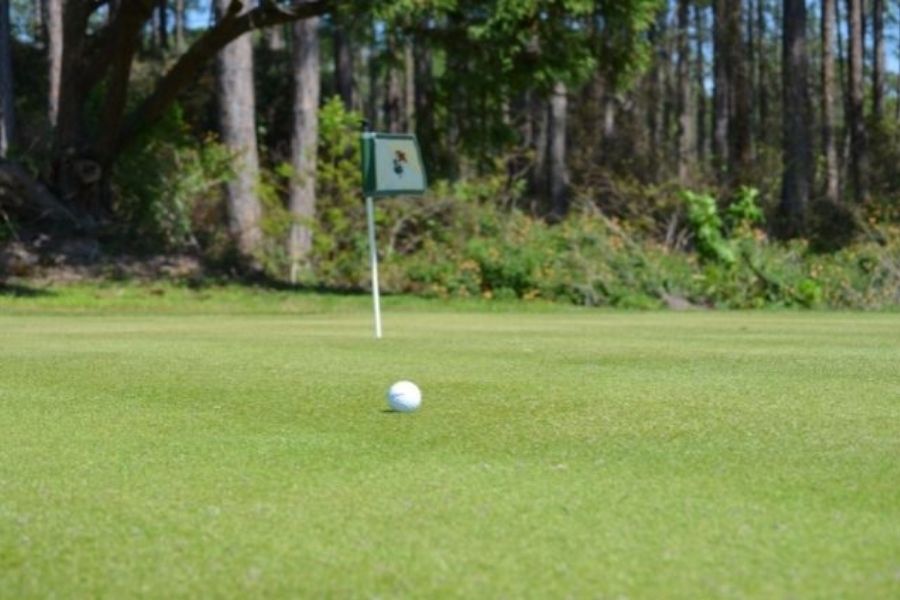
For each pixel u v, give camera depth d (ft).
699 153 280.10
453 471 25.53
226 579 18.35
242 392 37.88
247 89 136.26
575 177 198.18
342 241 131.13
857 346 54.60
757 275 111.24
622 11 119.24
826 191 212.23
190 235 133.49
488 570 18.51
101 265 122.93
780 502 22.59
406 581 18.07
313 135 142.72
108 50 123.44
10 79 185.16
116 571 18.81
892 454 27.22
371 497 23.18
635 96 217.36
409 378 41.19
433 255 124.36
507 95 128.77
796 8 183.11
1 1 185.47
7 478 25.20
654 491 23.53
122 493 23.77
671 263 114.83
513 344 55.57
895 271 110.73
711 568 18.45
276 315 93.15
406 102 248.93
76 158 127.54
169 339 59.62
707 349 52.70
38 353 50.90
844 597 17.06
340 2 110.73
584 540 20.04
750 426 31.04
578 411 33.63
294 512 22.08
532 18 117.39
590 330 67.00
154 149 131.13
